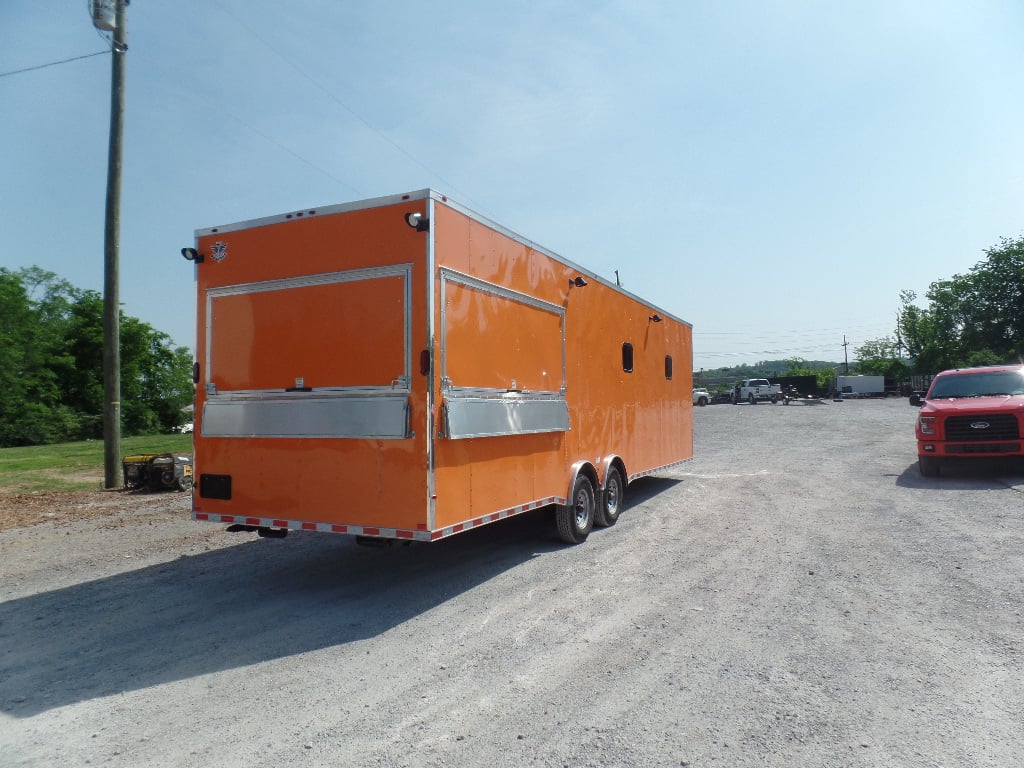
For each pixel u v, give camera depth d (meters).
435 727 3.46
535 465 6.86
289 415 5.83
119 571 6.91
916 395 13.28
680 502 10.21
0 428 45.59
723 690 3.79
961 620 4.80
